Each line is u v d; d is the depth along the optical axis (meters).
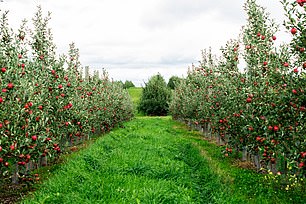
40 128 9.12
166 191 7.57
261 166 11.90
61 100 12.18
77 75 15.97
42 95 10.15
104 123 24.22
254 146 10.73
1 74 8.12
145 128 24.94
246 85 11.15
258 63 10.52
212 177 9.84
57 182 8.30
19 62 9.42
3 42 9.45
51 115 11.47
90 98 19.12
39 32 11.77
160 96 55.50
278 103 8.02
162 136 19.09
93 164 10.33
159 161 11.16
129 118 41.09
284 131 8.03
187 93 26.28
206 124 22.05
